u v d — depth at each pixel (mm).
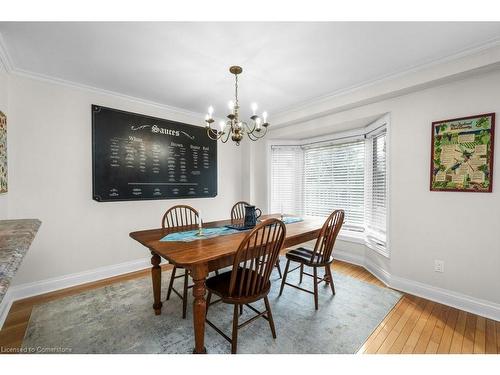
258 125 1967
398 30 1595
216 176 3703
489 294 1878
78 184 2461
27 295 2184
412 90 2217
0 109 1882
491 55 1727
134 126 2818
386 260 2531
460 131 1980
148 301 2117
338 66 2072
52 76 2256
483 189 1881
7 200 2045
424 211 2203
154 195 3002
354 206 3227
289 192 3885
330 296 2232
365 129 3023
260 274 1506
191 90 2602
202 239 1765
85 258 2516
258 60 1968
